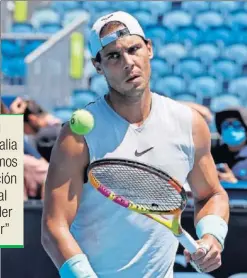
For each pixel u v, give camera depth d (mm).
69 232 7066
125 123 7102
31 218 11305
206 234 7422
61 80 21969
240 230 11273
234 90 27859
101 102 7254
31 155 13414
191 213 11125
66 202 7066
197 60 28406
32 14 30922
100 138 7055
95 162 7004
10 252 11320
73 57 24250
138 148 7129
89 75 27312
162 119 7211
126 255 7355
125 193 7156
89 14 31125
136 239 7301
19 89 21172
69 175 7043
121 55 6887
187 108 7379
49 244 7059
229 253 11297
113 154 7070
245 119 15109
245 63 28750
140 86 6930
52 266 11328
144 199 7156
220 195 7820
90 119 6566
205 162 7621
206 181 7723
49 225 7039
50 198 7070
